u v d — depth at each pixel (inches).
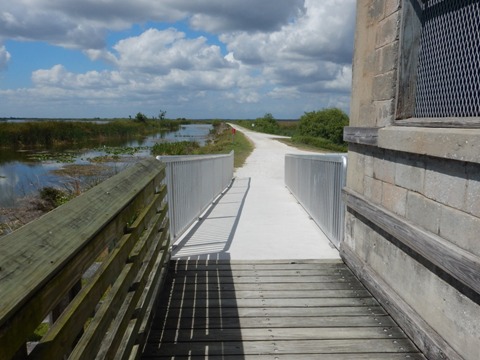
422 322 99.0
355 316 118.1
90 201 68.1
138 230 95.3
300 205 301.0
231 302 127.5
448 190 88.6
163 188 144.3
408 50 113.3
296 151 949.8
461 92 93.1
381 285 123.0
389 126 118.8
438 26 103.5
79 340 57.5
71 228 55.0
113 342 69.0
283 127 2805.1
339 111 1697.8
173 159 179.9
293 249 182.4
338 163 177.3
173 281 144.5
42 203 374.6
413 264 105.0
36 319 41.3
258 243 192.1
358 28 146.4
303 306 124.6
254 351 100.7
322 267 158.1
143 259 100.6
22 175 621.3
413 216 104.7
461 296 83.4
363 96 140.6
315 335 107.7
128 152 1087.6
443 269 86.3
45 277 42.2
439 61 102.7
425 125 100.8
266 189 400.8
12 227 320.5
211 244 189.9
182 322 114.9
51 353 44.4
